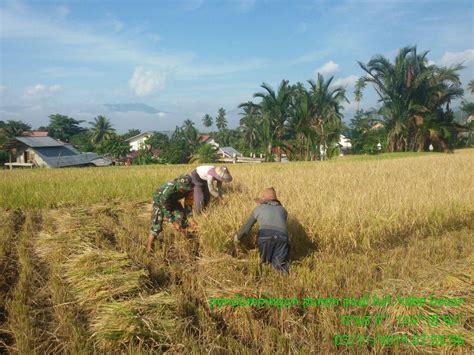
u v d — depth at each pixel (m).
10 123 72.75
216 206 6.78
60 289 4.19
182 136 97.81
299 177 10.95
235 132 96.00
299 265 4.90
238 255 5.36
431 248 5.48
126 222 7.18
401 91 46.00
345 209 6.21
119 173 15.59
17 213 8.61
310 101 40.12
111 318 3.46
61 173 16.41
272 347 3.17
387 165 17.48
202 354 3.04
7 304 3.89
